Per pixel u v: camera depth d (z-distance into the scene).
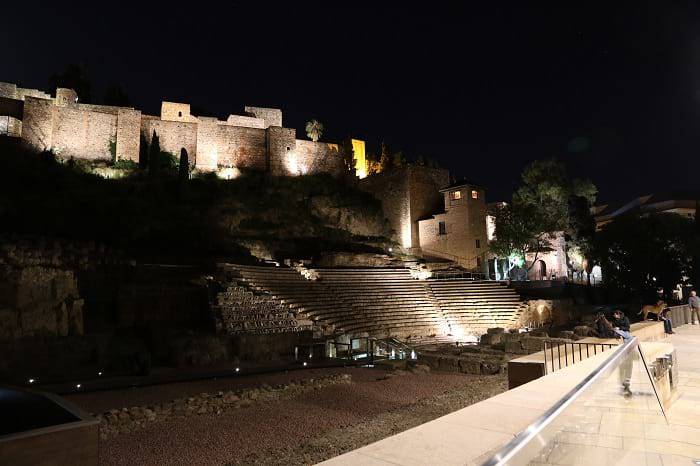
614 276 42.41
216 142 64.19
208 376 16.09
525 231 45.47
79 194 43.28
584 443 3.38
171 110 65.81
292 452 8.43
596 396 3.73
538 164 52.28
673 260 40.31
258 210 51.00
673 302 41.06
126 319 23.69
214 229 43.28
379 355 22.56
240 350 20.38
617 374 4.44
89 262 25.27
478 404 4.23
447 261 50.94
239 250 40.22
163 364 19.08
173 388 14.30
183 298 25.52
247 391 12.71
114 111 59.84
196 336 20.31
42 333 19.00
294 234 49.91
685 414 7.75
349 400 12.60
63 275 20.69
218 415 11.00
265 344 21.17
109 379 15.66
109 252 27.52
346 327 26.69
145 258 30.59
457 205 50.91
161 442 9.00
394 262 45.19
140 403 12.16
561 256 50.72
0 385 4.70
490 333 25.17
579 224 54.41
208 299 24.73
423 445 3.09
